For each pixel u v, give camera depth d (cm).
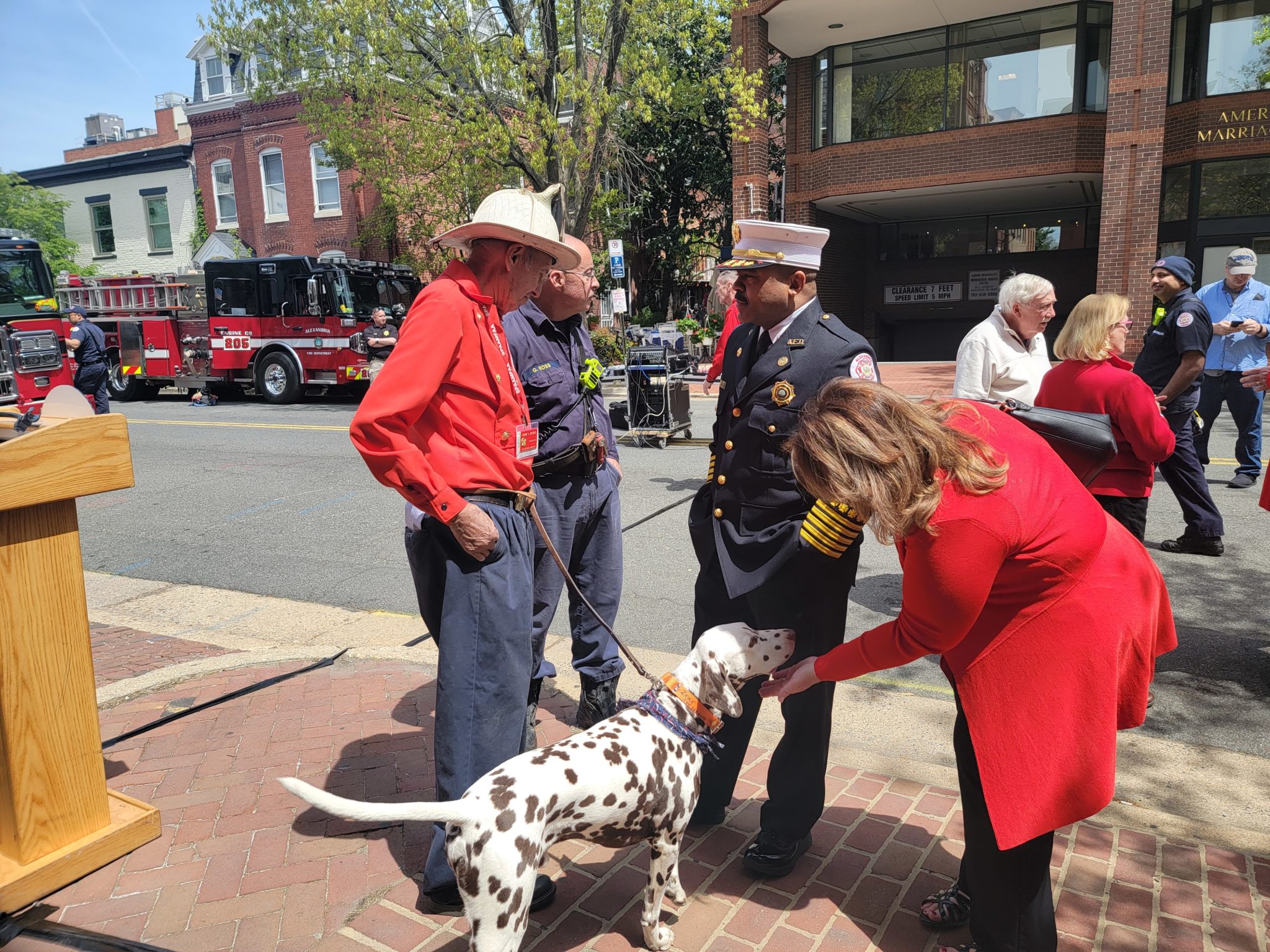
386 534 746
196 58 2609
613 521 360
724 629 246
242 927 253
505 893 203
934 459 190
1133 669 212
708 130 2444
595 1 1499
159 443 1282
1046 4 1805
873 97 2047
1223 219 1720
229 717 389
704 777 299
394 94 1556
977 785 219
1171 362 587
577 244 338
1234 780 332
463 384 247
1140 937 244
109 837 282
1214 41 1675
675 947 245
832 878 275
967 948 238
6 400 1435
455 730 250
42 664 266
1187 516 604
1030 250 2380
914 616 205
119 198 2873
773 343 275
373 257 2431
